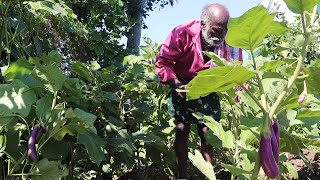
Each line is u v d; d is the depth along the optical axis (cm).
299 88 153
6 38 259
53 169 196
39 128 199
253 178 146
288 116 193
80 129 202
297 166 381
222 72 141
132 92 389
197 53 345
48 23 416
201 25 345
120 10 765
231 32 141
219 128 183
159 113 442
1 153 201
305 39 146
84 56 608
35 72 205
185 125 354
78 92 253
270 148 140
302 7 144
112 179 413
